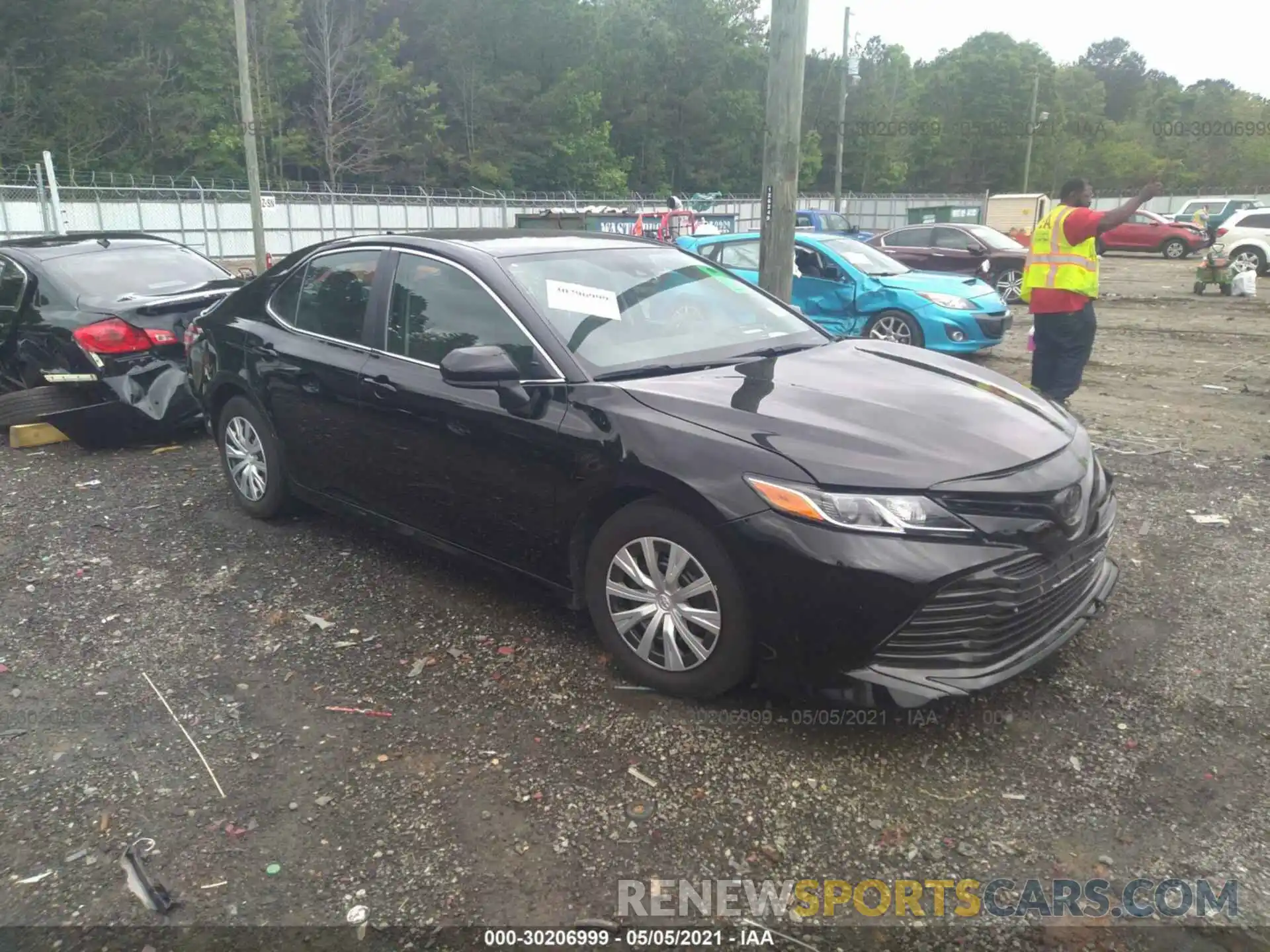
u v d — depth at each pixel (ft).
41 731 11.32
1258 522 17.48
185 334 21.26
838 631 9.87
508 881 8.82
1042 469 10.56
